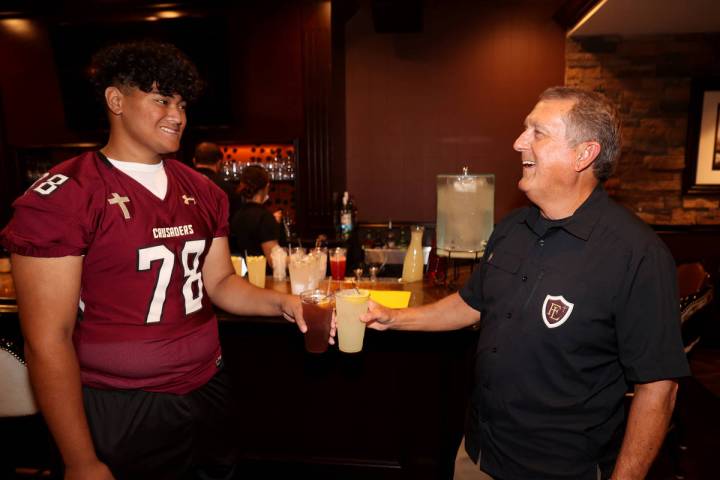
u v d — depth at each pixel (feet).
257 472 7.57
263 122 13.10
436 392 7.06
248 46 12.88
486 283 4.52
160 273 4.06
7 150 13.94
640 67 13.55
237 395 7.50
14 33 13.39
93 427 3.99
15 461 7.55
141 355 4.03
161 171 4.33
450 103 14.46
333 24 13.00
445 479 6.93
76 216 3.66
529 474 4.01
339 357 7.22
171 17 12.56
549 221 4.18
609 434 3.90
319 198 13.20
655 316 3.57
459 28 14.23
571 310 3.81
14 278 3.63
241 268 7.77
